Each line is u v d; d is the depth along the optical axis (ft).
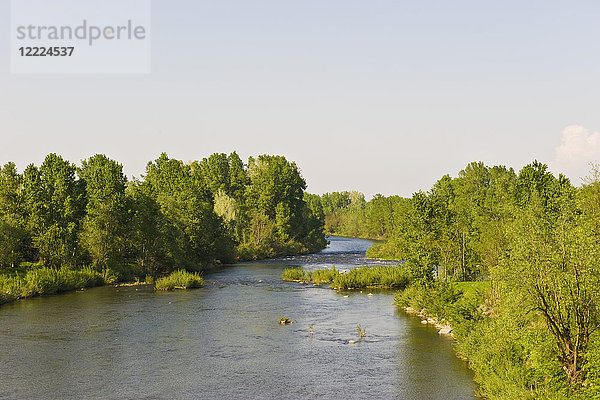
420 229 177.37
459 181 492.54
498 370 82.38
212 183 500.33
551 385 73.36
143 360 104.53
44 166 235.81
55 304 167.94
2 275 195.11
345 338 123.24
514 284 81.56
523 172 183.93
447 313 132.67
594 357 71.67
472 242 199.93
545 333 82.94
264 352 110.83
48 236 215.72
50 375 94.48
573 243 77.25
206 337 123.75
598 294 74.59
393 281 213.46
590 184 110.83
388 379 92.79
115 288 208.44
